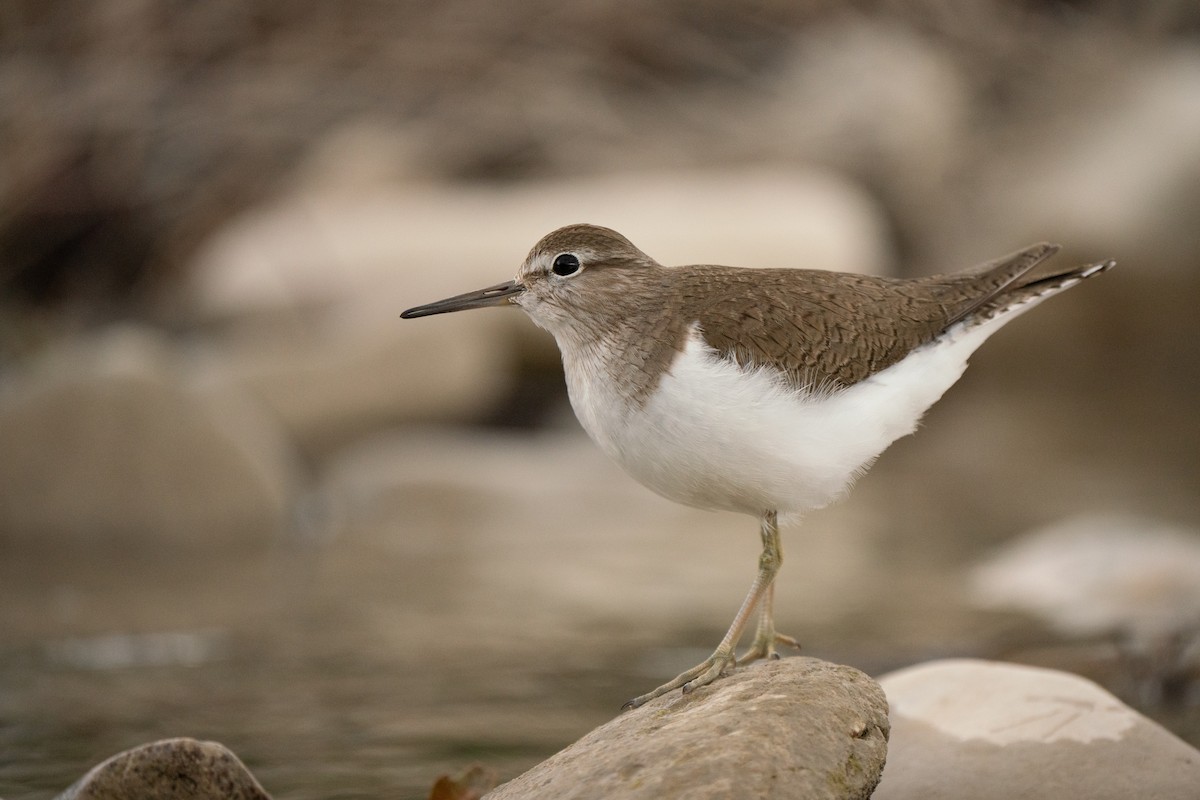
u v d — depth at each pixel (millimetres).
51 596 12258
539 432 18547
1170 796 6863
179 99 20484
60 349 18266
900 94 22078
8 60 19844
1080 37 24062
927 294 7594
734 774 5680
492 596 12219
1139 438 18906
